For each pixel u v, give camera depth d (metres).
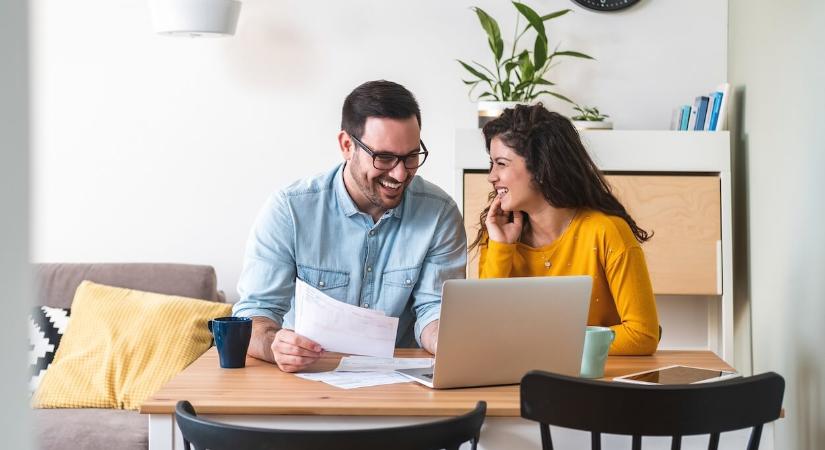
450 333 1.67
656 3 3.53
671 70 3.53
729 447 1.64
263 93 3.57
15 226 0.45
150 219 3.60
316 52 3.56
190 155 3.59
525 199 2.26
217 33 3.32
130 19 3.56
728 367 1.95
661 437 1.63
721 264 3.21
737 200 3.41
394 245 2.17
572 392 1.43
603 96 3.55
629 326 2.11
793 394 2.80
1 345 0.44
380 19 3.55
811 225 2.62
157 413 1.59
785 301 2.87
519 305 1.71
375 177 2.01
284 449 1.34
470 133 3.16
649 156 3.19
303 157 3.59
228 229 3.60
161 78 3.57
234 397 1.63
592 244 2.21
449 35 3.54
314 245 2.14
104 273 3.26
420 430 1.36
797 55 2.71
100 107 3.58
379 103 1.97
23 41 0.45
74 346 3.03
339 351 1.88
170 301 3.10
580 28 3.53
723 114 3.21
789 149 2.80
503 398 1.65
